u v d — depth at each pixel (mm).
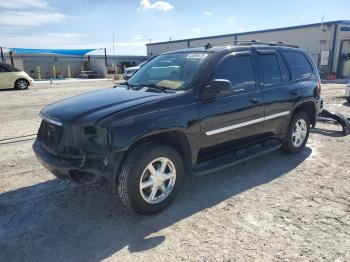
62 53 39156
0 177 4914
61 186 4582
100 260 2990
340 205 3986
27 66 40688
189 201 4109
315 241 3236
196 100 4051
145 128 3492
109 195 4281
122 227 3529
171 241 3260
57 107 4020
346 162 5547
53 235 3395
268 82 5113
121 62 46719
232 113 4434
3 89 20156
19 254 3088
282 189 4457
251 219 3658
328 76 28672
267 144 5305
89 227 3539
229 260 2955
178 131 3850
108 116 3436
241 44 5098
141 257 3018
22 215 3795
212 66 4355
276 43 5758
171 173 3869
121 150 3350
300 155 5930
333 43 29406
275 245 3172
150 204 3697
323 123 8672
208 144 4230
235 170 5176
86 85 24500
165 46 46719
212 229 3467
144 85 4562
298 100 5559
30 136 7410
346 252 3059
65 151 3557
